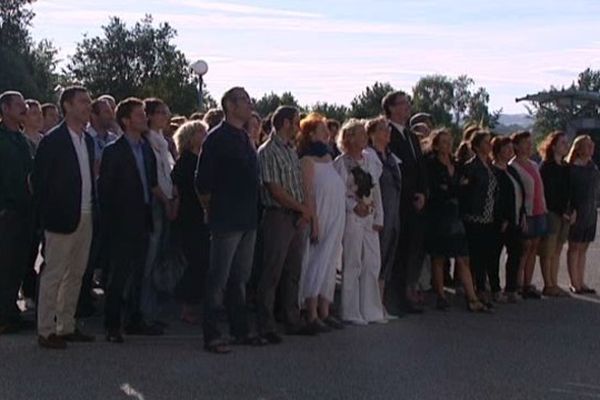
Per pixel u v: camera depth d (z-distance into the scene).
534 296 12.45
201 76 20.70
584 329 10.31
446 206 11.06
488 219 11.40
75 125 8.84
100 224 9.16
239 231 8.65
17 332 9.43
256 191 8.80
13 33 56.09
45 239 8.77
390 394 7.45
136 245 9.02
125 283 9.05
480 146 11.46
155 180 9.44
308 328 9.62
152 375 7.87
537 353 9.07
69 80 53.38
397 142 10.79
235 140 8.66
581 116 28.00
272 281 9.23
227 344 8.98
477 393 7.55
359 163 10.27
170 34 53.44
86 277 10.18
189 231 9.84
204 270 9.88
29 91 50.38
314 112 10.91
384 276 10.65
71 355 8.51
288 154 9.30
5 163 9.19
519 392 7.62
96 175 9.68
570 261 13.04
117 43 52.78
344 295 10.29
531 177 12.18
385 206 10.49
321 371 8.12
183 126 9.98
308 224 9.45
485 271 11.53
